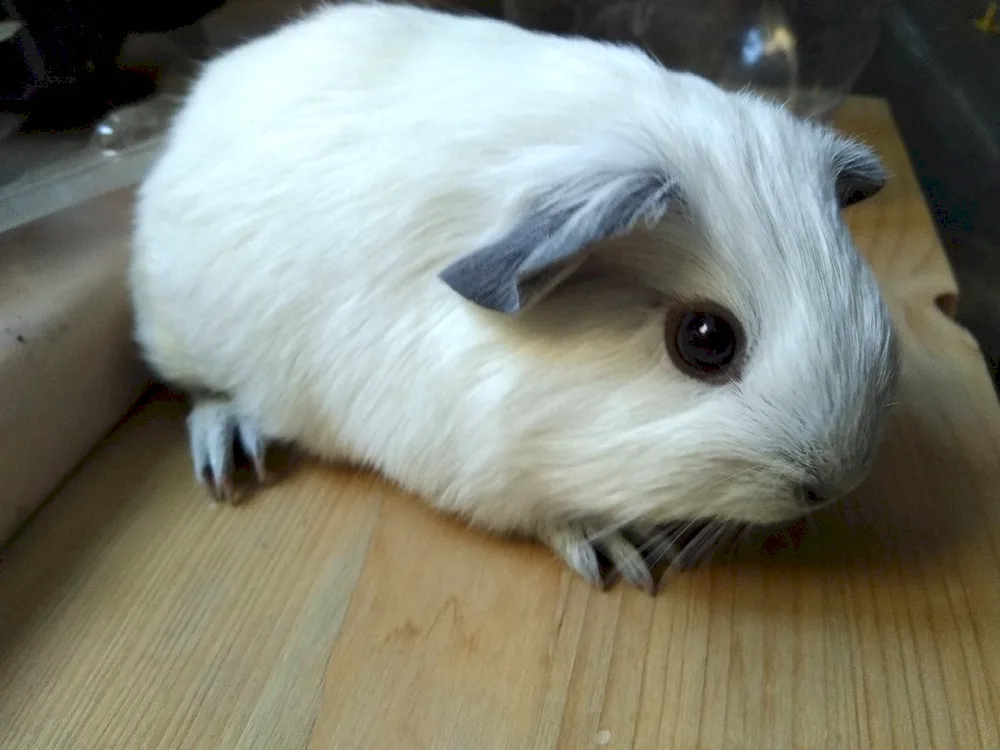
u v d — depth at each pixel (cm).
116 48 26
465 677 17
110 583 18
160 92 27
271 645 17
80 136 26
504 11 33
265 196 19
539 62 18
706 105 17
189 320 20
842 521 19
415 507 20
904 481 20
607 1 33
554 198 15
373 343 18
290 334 19
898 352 16
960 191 35
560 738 16
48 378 20
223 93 20
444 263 17
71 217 24
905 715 16
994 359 32
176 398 24
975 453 20
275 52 20
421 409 18
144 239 21
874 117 33
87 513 20
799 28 34
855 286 16
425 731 16
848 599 18
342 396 19
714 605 18
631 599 18
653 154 16
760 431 15
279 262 19
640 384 16
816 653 17
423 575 19
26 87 25
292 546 19
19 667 17
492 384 17
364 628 17
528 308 16
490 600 18
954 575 18
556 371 16
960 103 34
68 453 21
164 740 16
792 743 15
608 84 17
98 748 16
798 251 15
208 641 17
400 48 19
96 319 22
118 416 23
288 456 22
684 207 15
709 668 17
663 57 33
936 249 27
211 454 21
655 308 16
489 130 17
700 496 16
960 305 34
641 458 16
